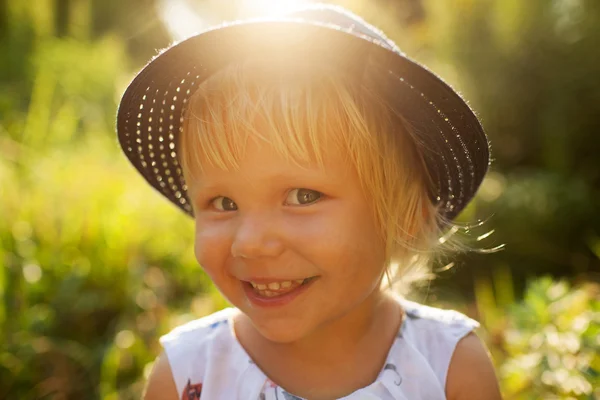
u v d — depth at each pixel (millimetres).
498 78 4777
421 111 1153
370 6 5340
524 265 3924
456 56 4914
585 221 4051
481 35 4883
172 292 2777
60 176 3188
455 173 1271
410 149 1213
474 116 1136
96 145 3959
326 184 1057
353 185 1085
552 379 1689
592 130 4613
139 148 1321
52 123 4227
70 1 7168
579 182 4242
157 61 1124
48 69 5383
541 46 4711
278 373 1218
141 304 2508
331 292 1075
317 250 1043
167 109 1222
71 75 5516
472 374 1304
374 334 1257
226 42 1078
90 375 2250
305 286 1081
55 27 6855
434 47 5176
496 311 2629
